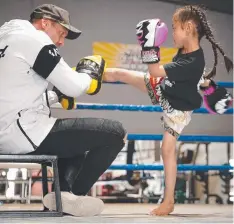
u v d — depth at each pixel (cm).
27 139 207
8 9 742
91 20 761
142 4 777
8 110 205
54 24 222
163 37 236
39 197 580
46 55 203
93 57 230
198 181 734
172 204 252
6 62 205
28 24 213
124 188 705
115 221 188
